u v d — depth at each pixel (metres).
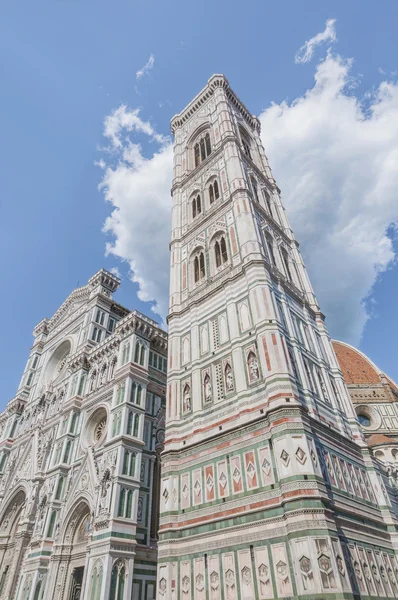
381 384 72.94
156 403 40.38
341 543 20.56
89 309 57.84
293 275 41.28
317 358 33.34
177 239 45.44
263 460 23.20
